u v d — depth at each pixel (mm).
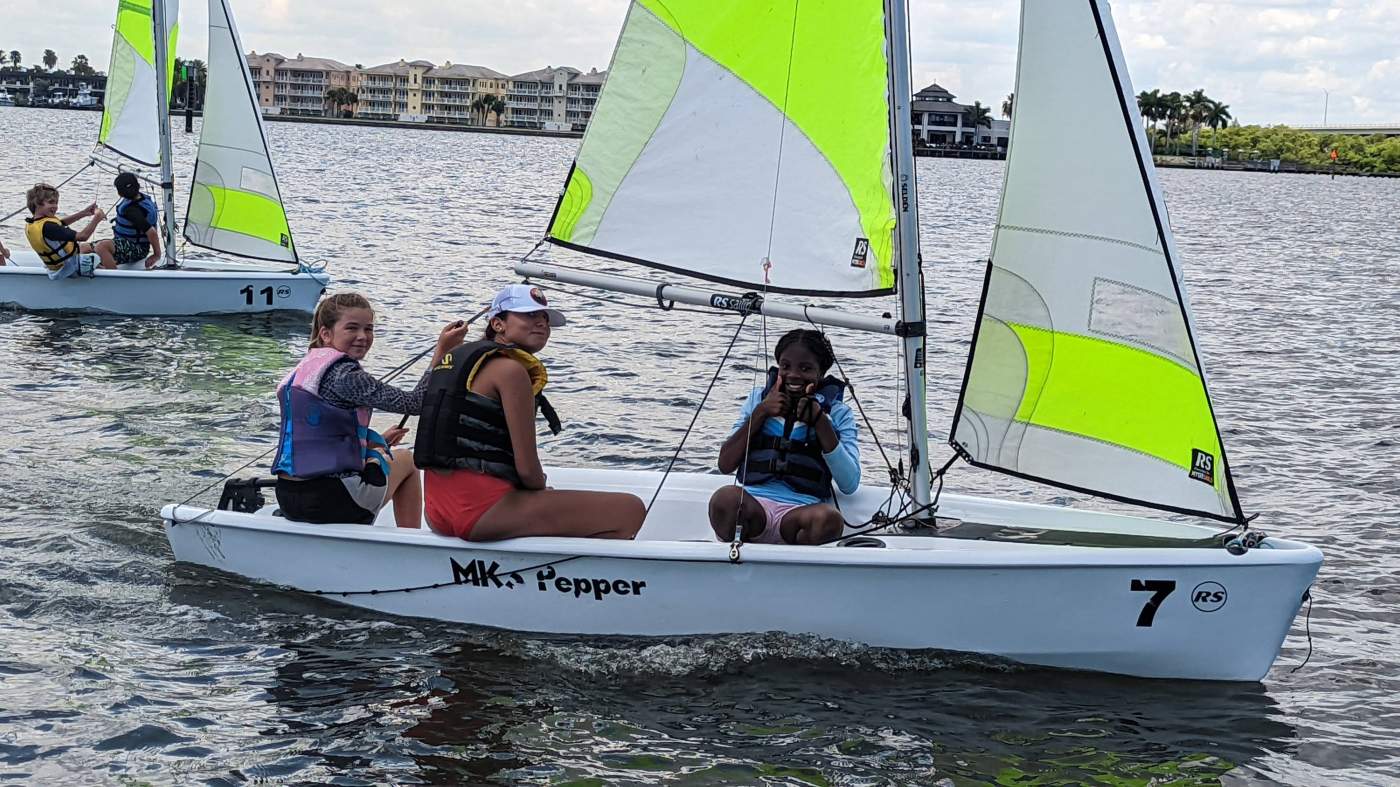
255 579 5848
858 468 5660
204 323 12438
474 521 5312
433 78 174500
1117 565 5020
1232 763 4547
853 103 5281
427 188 40750
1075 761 4512
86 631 5309
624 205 5930
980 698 4961
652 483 6285
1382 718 4957
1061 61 5102
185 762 4328
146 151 13359
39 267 12492
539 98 175250
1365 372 12805
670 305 5664
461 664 5137
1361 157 161500
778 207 5559
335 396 5512
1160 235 5016
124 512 6734
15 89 177125
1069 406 5332
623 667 5137
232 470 7617
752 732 4648
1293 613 5066
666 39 5734
